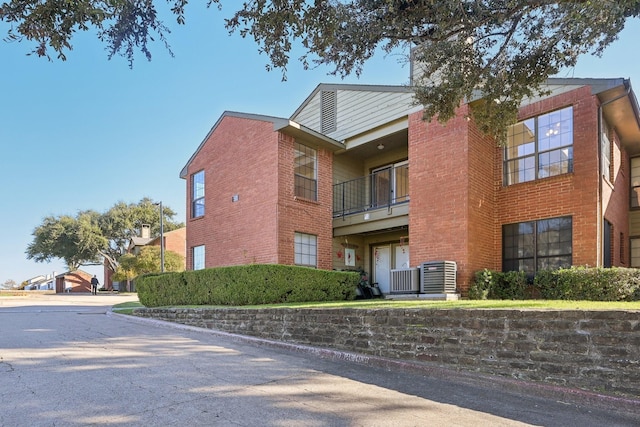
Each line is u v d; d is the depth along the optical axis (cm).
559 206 1037
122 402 408
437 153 1145
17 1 414
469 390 477
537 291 1018
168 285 1324
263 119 1357
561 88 1052
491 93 748
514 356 494
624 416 387
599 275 883
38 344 738
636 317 415
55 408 388
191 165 1703
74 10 423
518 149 1134
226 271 1140
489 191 1147
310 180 1414
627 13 507
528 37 670
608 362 428
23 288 7019
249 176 1398
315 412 388
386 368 585
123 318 1210
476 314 533
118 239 5059
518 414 392
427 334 577
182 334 898
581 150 1009
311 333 730
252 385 480
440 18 571
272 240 1284
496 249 1145
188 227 1680
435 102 770
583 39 628
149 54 507
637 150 1363
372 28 609
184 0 516
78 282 5119
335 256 1497
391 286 1143
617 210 1206
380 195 1571
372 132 1413
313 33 571
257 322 838
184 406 398
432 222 1134
